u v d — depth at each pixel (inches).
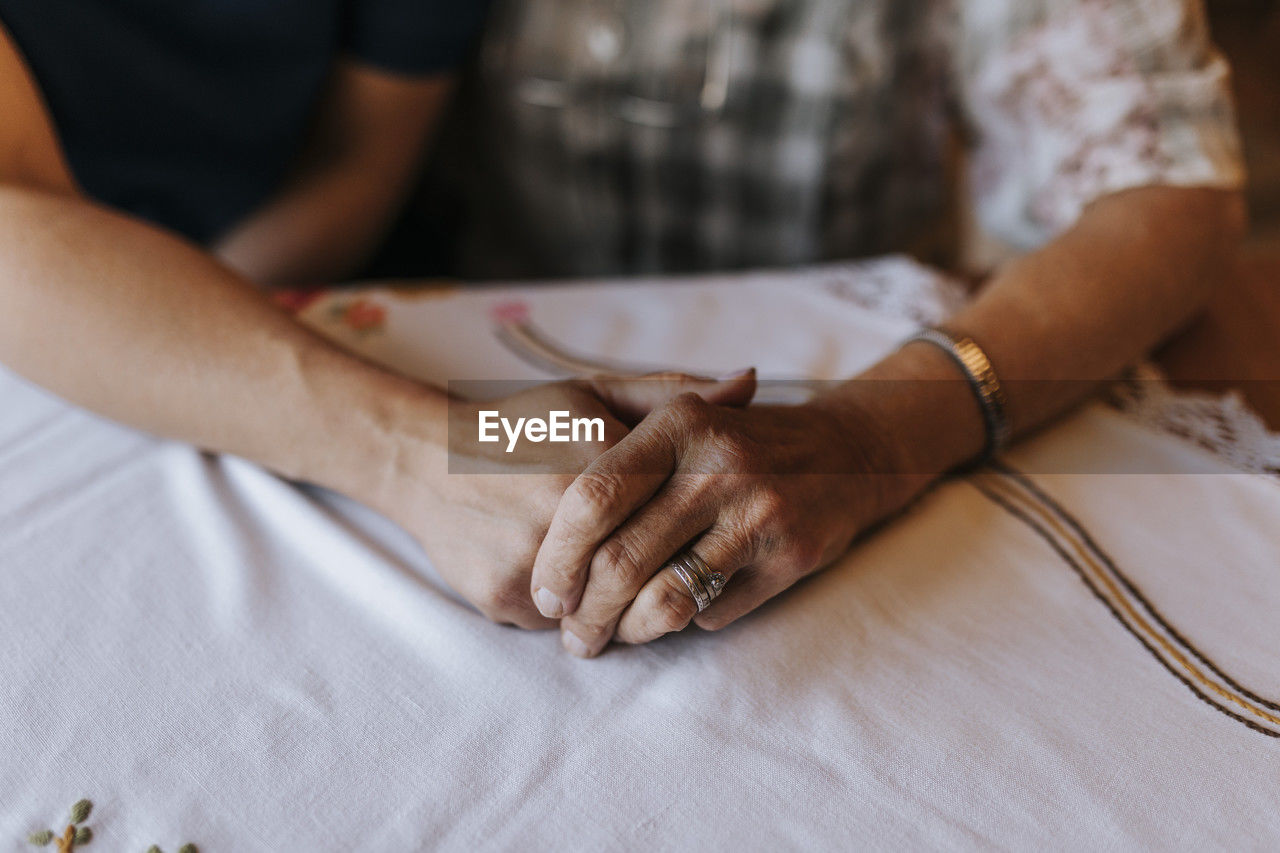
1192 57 25.1
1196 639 18.3
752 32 30.8
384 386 20.4
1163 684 17.6
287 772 16.3
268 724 16.9
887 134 32.1
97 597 18.6
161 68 27.1
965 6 28.5
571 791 16.2
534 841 15.7
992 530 20.2
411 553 19.8
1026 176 28.0
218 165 30.4
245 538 19.7
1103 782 16.3
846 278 27.2
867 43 30.0
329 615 18.5
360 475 19.9
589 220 37.0
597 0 32.2
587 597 17.4
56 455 21.1
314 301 25.8
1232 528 20.1
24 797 16.0
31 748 16.5
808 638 18.1
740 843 15.6
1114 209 24.0
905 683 17.6
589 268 38.8
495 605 18.1
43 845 15.5
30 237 20.7
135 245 21.1
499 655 17.9
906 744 16.7
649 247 37.2
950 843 15.6
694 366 23.6
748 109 32.2
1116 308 22.2
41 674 17.4
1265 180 51.8
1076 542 19.9
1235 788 16.2
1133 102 25.1
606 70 32.9
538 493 18.1
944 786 16.2
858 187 33.2
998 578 19.3
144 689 17.3
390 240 41.6
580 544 17.0
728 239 35.9
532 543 17.8
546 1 33.0
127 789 16.1
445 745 16.7
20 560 19.1
